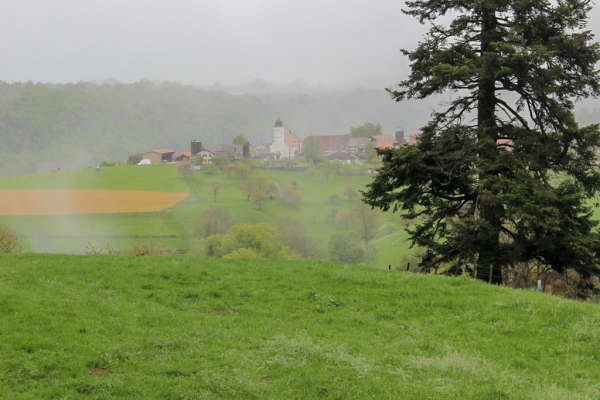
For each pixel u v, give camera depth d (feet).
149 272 61.05
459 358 37.76
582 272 72.33
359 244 294.66
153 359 37.60
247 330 45.16
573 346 41.39
